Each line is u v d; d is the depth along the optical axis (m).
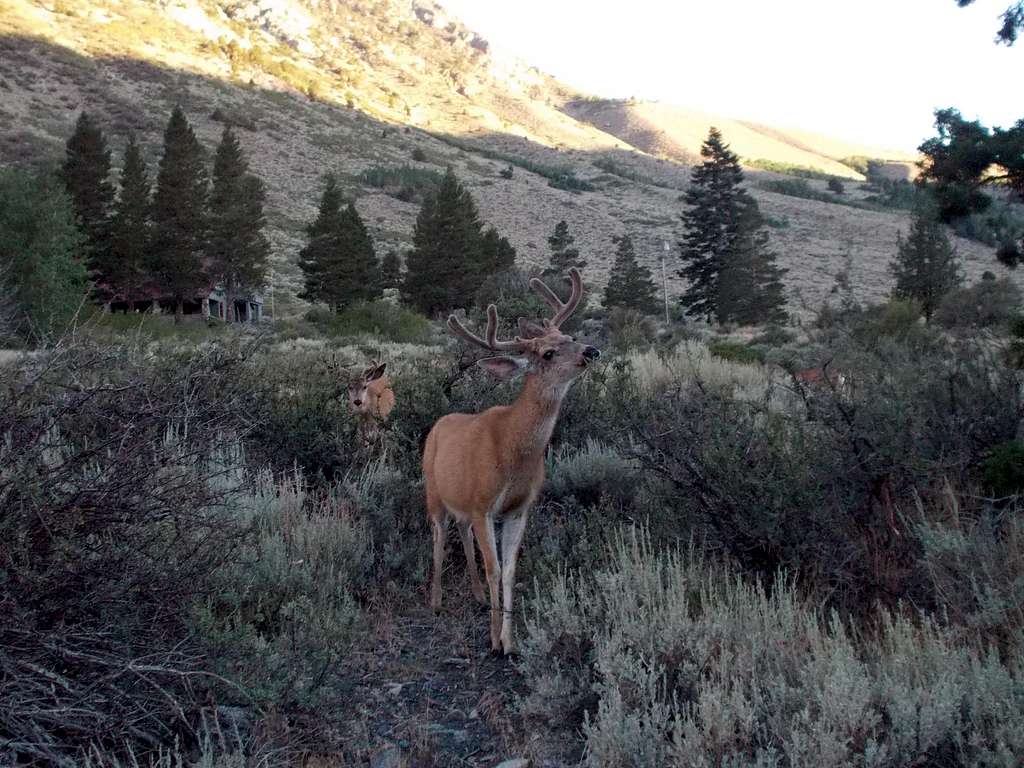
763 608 4.62
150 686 4.04
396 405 9.27
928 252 41.03
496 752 4.33
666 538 5.81
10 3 155.50
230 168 57.25
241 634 4.36
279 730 4.17
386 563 6.54
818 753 3.53
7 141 94.88
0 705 3.52
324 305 70.31
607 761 3.82
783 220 126.19
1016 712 3.51
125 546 4.07
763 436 5.75
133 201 50.47
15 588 3.67
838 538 5.15
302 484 8.34
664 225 129.00
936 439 5.82
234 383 5.92
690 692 4.29
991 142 12.79
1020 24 11.91
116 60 150.62
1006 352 6.75
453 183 63.12
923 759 3.55
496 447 5.56
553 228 121.50
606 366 11.42
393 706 4.80
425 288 63.56
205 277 55.16
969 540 4.64
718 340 31.25
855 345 7.82
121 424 4.14
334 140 153.12
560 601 4.93
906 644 4.15
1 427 3.88
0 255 31.06
